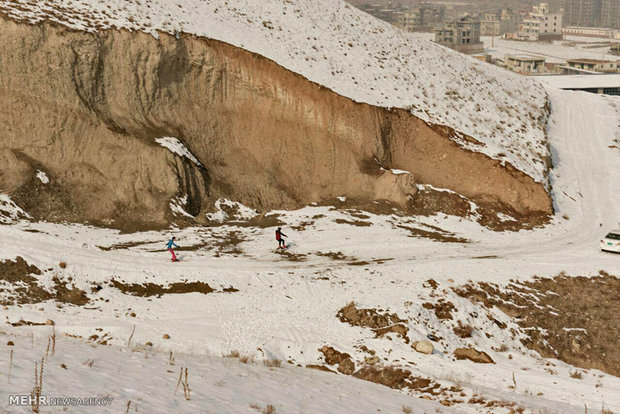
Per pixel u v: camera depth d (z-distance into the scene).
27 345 18.36
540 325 30.55
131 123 44.62
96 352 18.81
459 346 27.58
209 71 47.91
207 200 43.09
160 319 27.41
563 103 67.94
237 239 38.59
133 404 12.93
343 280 32.19
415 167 49.31
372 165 47.84
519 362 26.48
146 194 41.12
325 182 47.03
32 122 41.62
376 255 36.78
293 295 30.52
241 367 20.72
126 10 47.44
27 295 28.34
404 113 50.44
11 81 41.84
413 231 41.81
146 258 33.50
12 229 34.06
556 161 54.56
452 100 55.31
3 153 40.62
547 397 22.03
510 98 61.25
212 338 25.77
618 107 69.69
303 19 57.91
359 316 28.33
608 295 33.66
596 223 45.53
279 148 47.66
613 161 55.94
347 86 50.56
